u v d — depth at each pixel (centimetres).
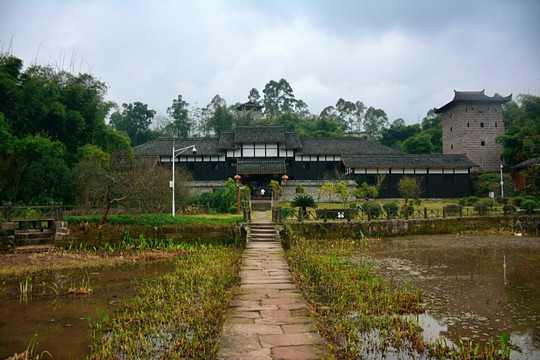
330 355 579
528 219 2541
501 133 5228
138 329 739
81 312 873
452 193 4181
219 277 1109
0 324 796
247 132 4569
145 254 1614
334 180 4019
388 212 2352
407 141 6147
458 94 5369
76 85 2861
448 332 746
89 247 1712
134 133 7544
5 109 2383
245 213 2055
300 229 2103
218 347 629
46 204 2186
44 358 638
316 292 1000
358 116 11019
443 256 1616
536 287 1088
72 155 2642
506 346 648
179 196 2884
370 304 895
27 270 1322
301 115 10556
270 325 704
